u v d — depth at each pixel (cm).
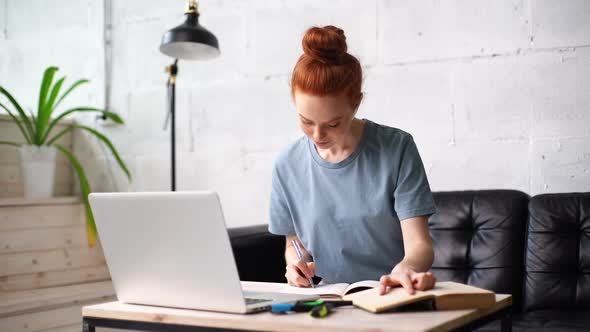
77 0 326
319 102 114
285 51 270
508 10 225
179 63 296
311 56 117
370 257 142
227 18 284
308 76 115
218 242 96
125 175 311
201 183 289
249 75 278
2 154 295
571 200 195
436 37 237
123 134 311
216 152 286
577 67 214
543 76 219
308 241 146
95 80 319
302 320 92
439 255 205
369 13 250
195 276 102
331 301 104
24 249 271
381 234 139
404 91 242
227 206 282
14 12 348
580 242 190
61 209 289
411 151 136
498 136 225
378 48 248
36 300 244
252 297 113
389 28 246
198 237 98
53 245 284
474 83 230
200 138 290
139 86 308
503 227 199
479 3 229
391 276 109
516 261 196
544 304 189
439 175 235
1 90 272
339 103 115
